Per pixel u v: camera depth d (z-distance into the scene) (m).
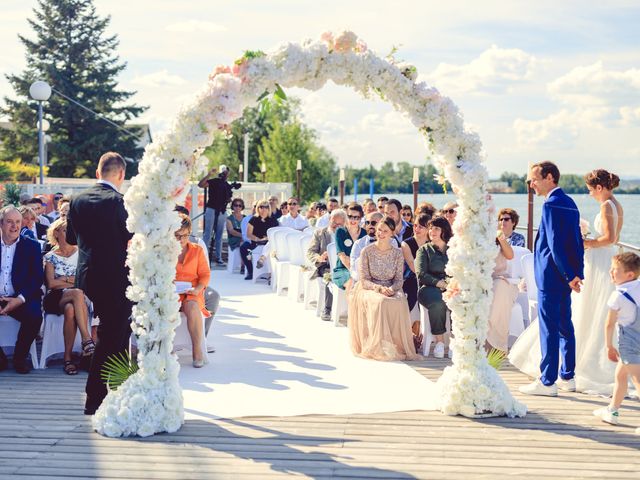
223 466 4.79
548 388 6.53
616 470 4.78
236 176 55.81
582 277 6.36
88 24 46.94
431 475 4.66
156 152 5.48
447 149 5.84
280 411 5.98
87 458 4.89
